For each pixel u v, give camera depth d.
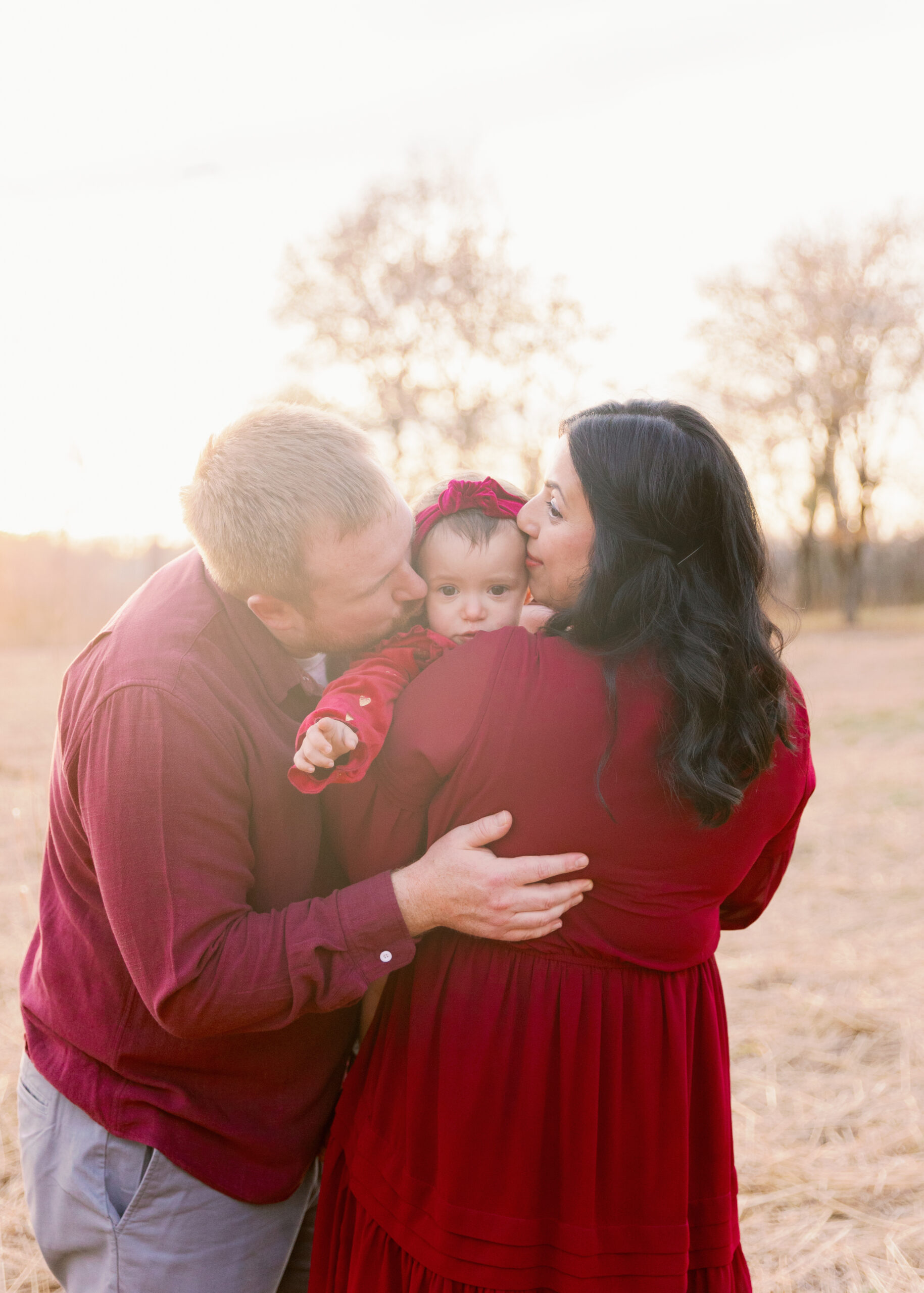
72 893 1.47
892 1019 3.52
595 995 1.35
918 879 4.94
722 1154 1.43
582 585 1.41
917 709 9.99
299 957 1.31
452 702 1.33
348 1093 1.54
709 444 1.39
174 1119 1.43
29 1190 1.51
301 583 1.36
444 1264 1.32
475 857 1.31
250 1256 1.50
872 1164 2.71
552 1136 1.34
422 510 1.69
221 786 1.34
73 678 1.46
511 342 19.41
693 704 1.27
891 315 21.62
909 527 26.95
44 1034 1.51
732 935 4.35
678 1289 1.33
